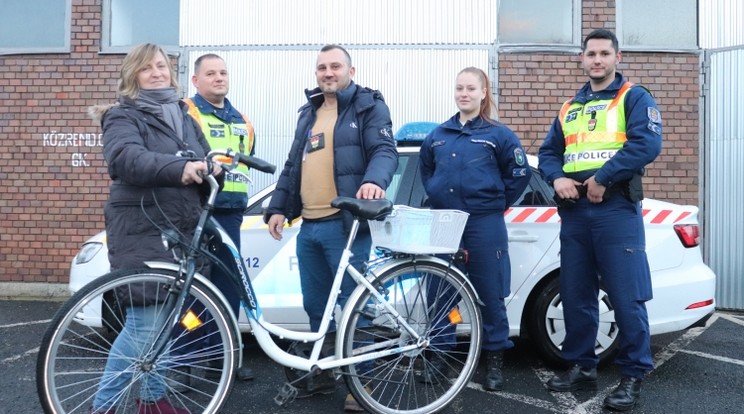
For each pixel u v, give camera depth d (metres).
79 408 2.53
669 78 6.61
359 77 6.79
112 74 6.82
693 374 3.91
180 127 2.83
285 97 6.82
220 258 2.89
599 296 3.90
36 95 6.84
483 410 3.26
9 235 6.80
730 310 6.39
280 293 4.02
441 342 3.09
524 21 6.78
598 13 6.71
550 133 3.58
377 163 3.05
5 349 4.38
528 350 4.52
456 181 3.41
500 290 3.43
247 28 6.84
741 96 6.45
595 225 3.24
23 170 6.81
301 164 3.33
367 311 2.92
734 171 6.44
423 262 3.00
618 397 3.22
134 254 2.59
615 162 3.08
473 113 3.53
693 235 3.99
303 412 3.22
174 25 6.95
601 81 3.35
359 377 2.91
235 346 2.70
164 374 2.66
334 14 6.80
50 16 6.96
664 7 6.70
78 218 6.77
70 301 2.43
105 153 2.56
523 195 4.02
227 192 3.55
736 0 6.50
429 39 6.77
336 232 3.18
